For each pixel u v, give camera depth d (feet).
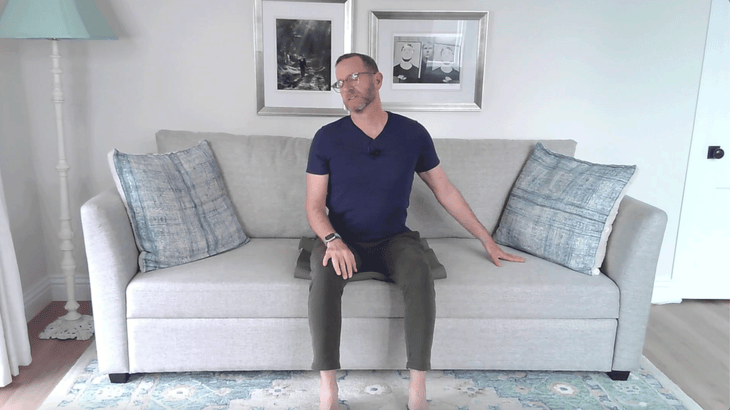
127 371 6.28
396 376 6.61
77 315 7.93
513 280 6.33
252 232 7.70
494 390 6.35
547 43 8.50
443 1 8.34
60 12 6.69
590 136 8.84
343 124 6.39
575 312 6.34
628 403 6.13
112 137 8.45
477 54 8.47
